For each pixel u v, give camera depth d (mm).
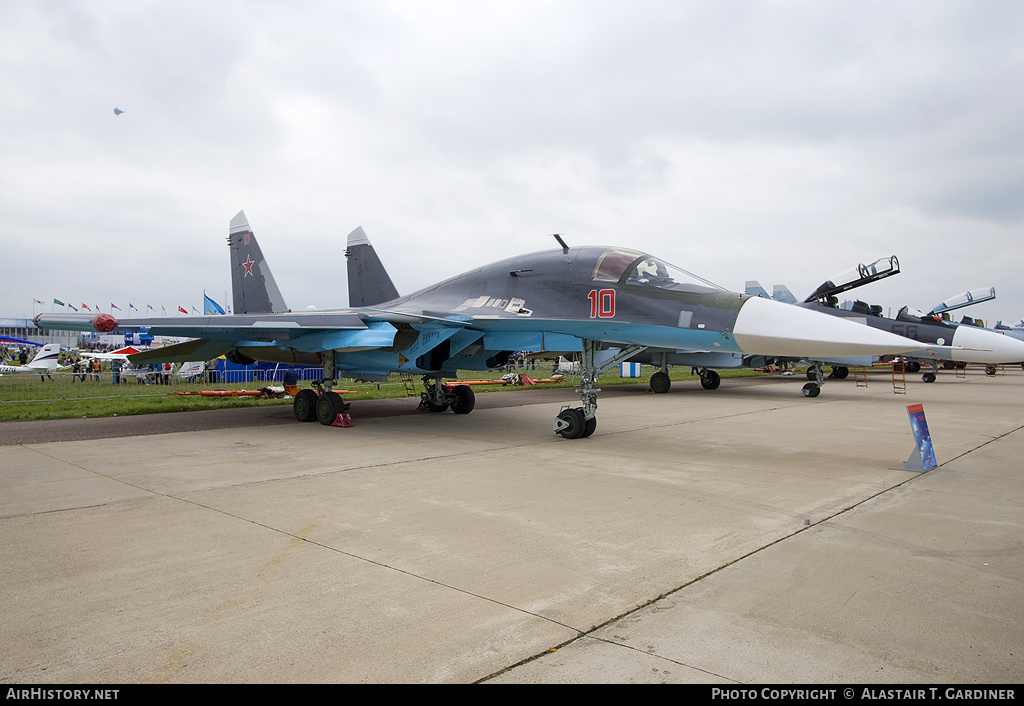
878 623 3240
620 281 9531
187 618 3271
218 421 12211
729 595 3607
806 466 7680
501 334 11211
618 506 5660
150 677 2680
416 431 10828
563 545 4523
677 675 2703
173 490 6230
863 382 26438
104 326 10070
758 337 8188
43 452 8523
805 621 3260
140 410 13836
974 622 3260
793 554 4336
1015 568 4078
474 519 5199
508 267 11219
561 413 10031
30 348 52000
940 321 24344
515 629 3158
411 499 5891
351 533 4789
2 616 3289
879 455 8523
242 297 17734
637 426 11734
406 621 3246
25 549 4391
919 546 4531
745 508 5605
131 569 4000
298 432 10648
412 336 11164
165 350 12922
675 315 8891
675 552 4375
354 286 17641
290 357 12883
